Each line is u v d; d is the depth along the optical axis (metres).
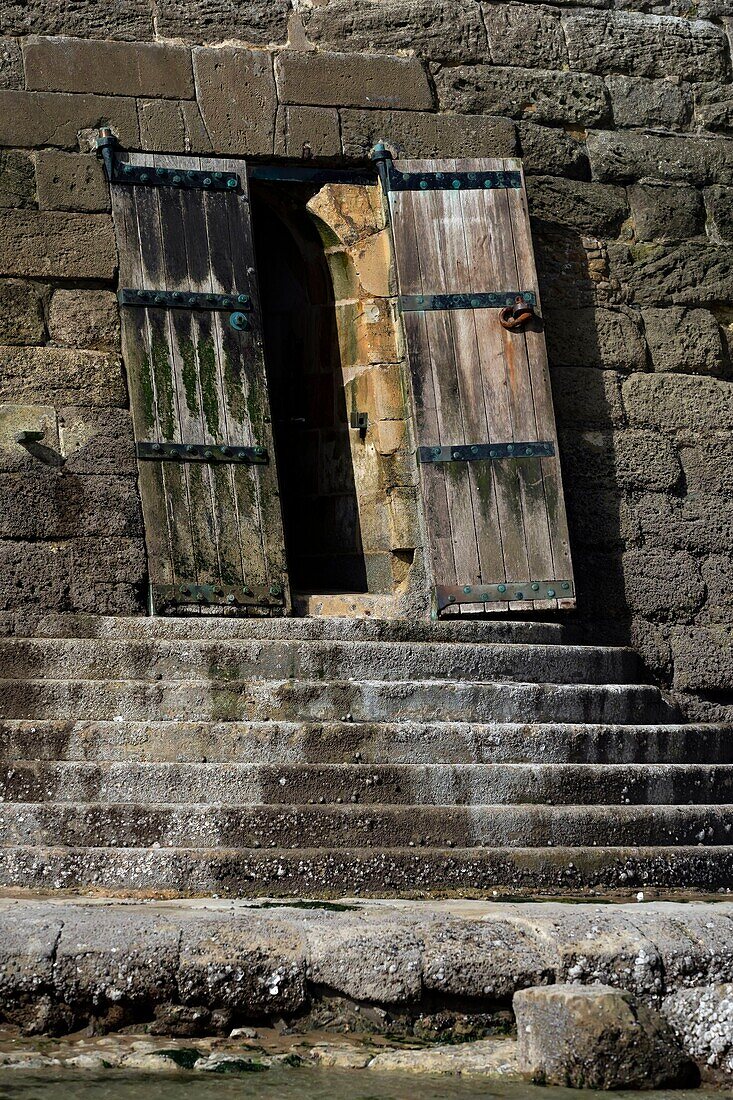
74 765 9.32
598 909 8.11
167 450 11.61
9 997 7.25
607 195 13.17
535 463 12.18
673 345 13.05
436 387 12.16
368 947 7.42
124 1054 7.00
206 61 12.40
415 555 12.13
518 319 12.29
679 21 13.66
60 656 10.23
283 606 11.62
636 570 12.59
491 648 10.83
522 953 7.48
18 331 11.68
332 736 9.72
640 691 10.94
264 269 13.71
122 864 8.80
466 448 12.10
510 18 13.23
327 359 12.86
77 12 12.25
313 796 9.38
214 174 12.18
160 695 9.94
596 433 12.70
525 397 12.27
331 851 9.03
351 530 12.59
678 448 12.91
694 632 12.65
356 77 12.70
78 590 11.35
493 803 9.59
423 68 12.91
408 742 9.80
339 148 12.56
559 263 12.93
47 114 12.01
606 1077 6.83
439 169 12.56
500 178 12.61
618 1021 6.90
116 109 12.16
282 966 7.39
